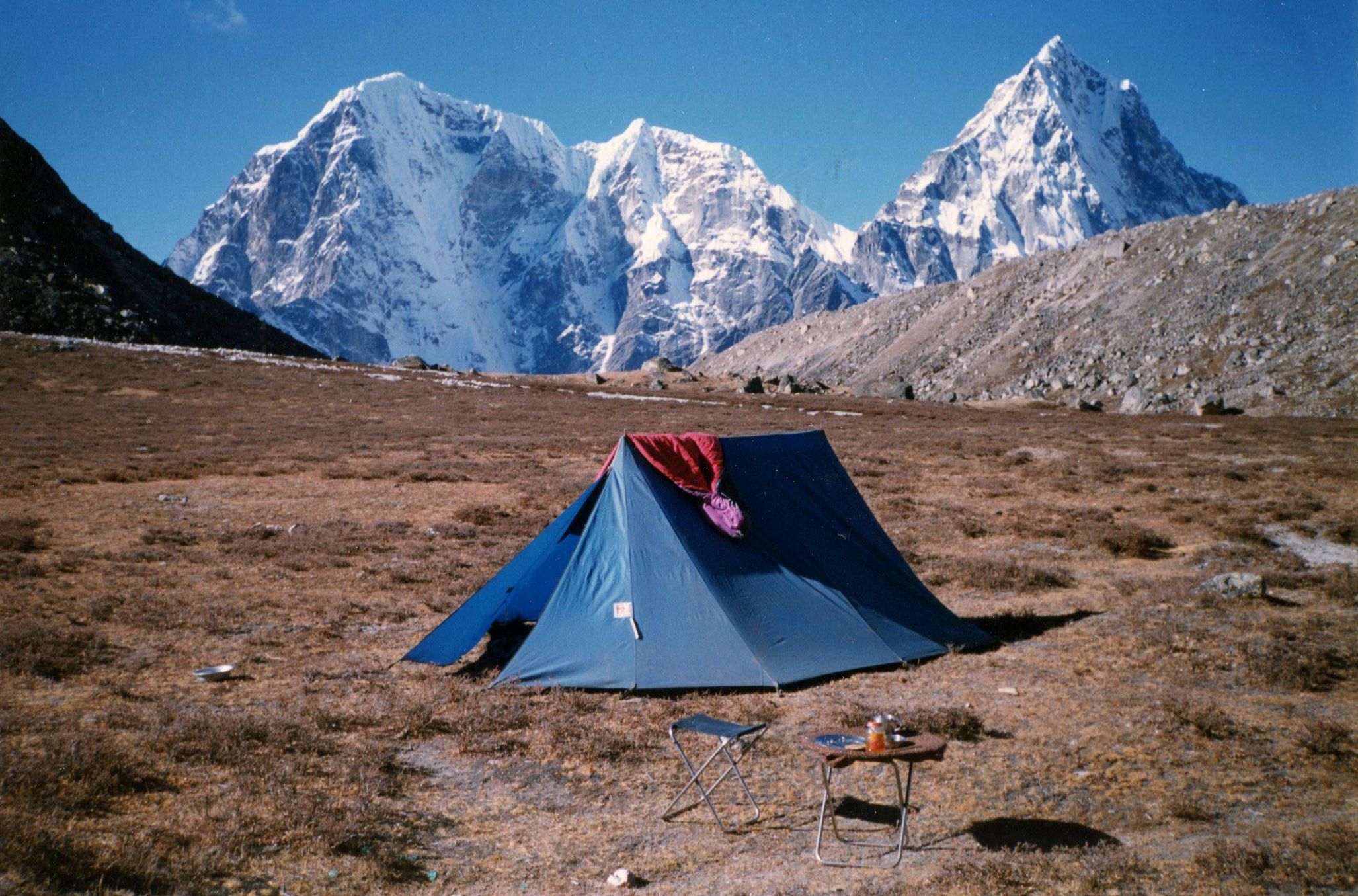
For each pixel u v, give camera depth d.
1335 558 19.94
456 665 12.89
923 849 7.52
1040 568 18.50
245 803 7.98
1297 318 110.62
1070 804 8.36
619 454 13.29
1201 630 13.77
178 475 31.61
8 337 75.62
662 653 11.91
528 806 8.41
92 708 10.41
